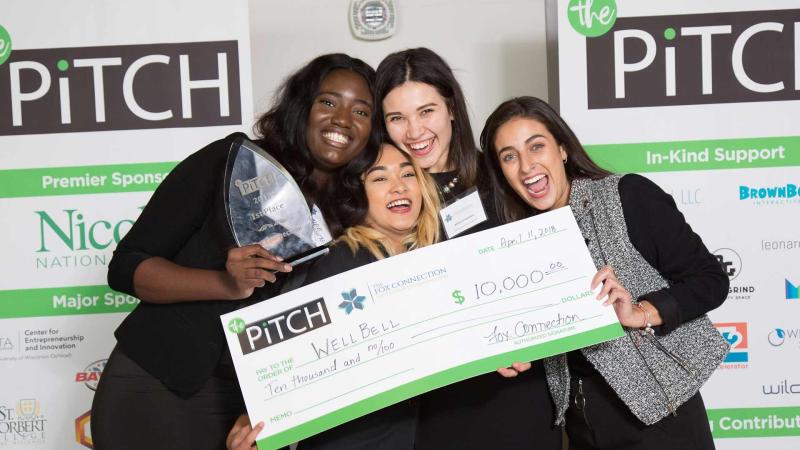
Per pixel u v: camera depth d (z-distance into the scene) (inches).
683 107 110.2
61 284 114.7
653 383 76.0
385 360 75.5
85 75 112.9
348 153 85.0
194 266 76.9
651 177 111.1
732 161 110.5
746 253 110.9
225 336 75.7
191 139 113.3
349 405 74.2
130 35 112.5
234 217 73.1
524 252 78.4
